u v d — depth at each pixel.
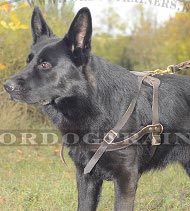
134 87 4.19
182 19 11.62
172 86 4.54
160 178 6.41
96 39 15.93
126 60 15.38
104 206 5.29
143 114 4.19
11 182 6.25
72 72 3.95
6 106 9.37
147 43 14.14
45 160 7.77
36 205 5.19
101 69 4.08
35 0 9.73
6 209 5.04
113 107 4.02
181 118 4.49
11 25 7.95
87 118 4.00
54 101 4.06
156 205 5.31
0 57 9.49
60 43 4.01
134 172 4.11
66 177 6.64
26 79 3.95
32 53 4.09
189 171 4.90
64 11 10.21
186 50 11.55
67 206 5.21
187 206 5.25
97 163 4.11
